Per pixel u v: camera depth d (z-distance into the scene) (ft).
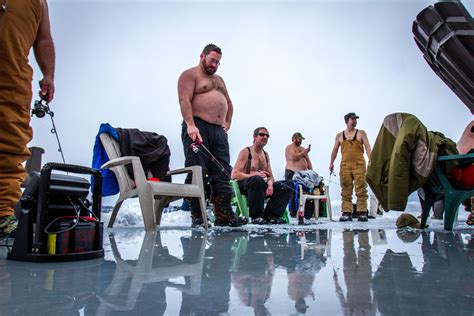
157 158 10.66
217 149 10.64
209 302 1.94
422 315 1.69
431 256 3.93
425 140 8.61
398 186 8.58
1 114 4.43
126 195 9.58
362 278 2.65
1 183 4.48
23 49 4.57
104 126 10.04
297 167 21.62
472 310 1.78
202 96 10.43
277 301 1.96
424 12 8.84
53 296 2.08
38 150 11.72
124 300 1.99
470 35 8.38
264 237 6.54
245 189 14.23
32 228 3.65
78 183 4.03
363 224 12.87
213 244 5.31
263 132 14.64
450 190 8.71
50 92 5.62
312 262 3.49
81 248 3.71
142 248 4.77
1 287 2.34
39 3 4.79
